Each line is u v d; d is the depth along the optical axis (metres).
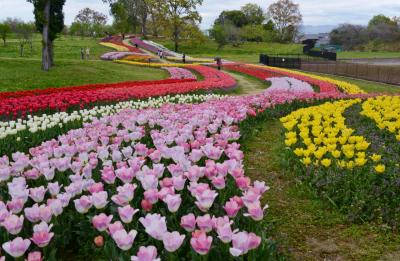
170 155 5.32
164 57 65.00
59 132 9.65
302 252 4.68
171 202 3.57
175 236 3.00
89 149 6.23
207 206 3.63
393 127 8.80
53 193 4.39
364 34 108.94
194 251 3.41
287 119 9.91
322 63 47.88
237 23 125.06
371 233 5.06
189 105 11.65
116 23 103.38
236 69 43.94
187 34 86.44
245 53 89.38
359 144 7.00
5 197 5.15
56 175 5.64
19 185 4.19
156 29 114.38
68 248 4.50
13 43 73.75
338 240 4.95
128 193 3.85
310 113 10.90
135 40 92.94
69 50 67.62
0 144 8.27
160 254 3.78
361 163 6.18
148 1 84.19
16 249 3.10
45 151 6.06
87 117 10.41
